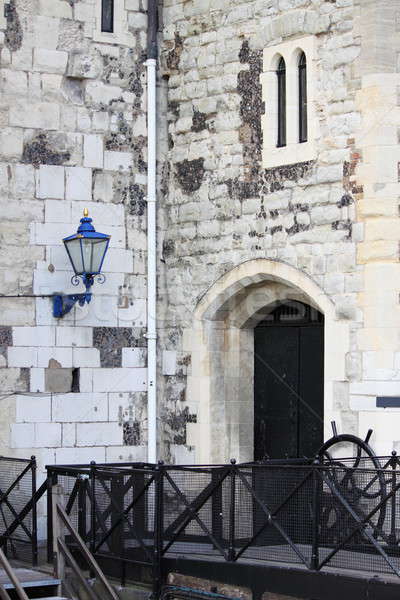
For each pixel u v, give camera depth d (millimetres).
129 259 18641
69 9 18312
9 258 17750
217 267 17891
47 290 17969
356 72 15977
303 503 13461
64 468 15203
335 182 16188
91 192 18391
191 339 18281
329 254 16219
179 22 18672
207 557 13984
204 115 18219
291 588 13016
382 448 15422
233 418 18250
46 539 16953
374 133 15711
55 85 18188
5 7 17844
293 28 16766
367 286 15711
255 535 13570
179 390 18484
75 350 18156
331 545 13188
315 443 17391
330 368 16125
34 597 14461
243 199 17516
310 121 16531
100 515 14742
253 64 17438
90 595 14172
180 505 14266
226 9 17875
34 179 17969
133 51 18797
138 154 18797
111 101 18609
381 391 15492
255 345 18375
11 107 17859
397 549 12664
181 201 18562
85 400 18219
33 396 17844
